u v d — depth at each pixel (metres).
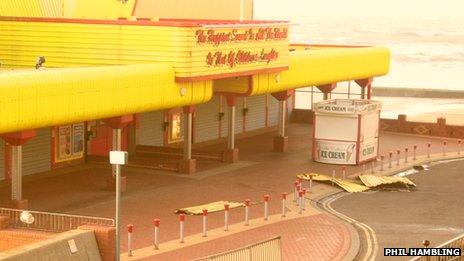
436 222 45.38
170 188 51.66
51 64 52.38
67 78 42.97
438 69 198.25
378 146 64.88
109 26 51.34
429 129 77.25
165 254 37.50
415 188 54.84
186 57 50.69
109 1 62.44
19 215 38.09
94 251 31.66
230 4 75.00
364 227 43.88
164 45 50.81
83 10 60.97
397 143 72.56
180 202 48.00
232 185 53.16
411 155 66.88
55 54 52.28
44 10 58.88
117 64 51.50
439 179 58.09
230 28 54.25
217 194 50.47
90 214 44.44
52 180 53.00
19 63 52.84
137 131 61.62
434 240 41.28
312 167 60.03
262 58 58.09
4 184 50.62
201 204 47.72
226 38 54.00
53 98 42.09
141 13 65.19
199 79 51.84
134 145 61.47
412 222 45.28
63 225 34.97
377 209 48.47
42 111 41.53
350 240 40.75
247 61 56.50
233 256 31.67
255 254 32.50
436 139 75.38
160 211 45.75
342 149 61.03
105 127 59.34
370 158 62.66
